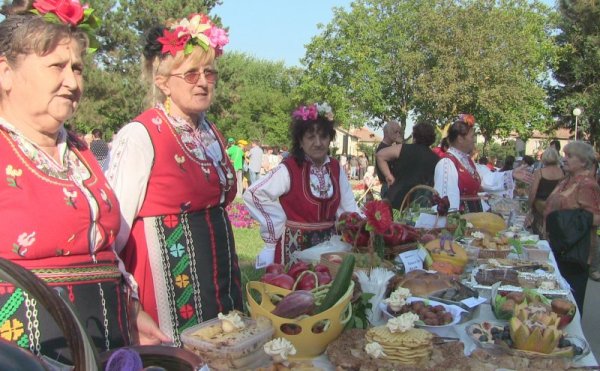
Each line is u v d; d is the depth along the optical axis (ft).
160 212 6.82
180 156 6.93
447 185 15.55
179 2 87.66
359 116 112.78
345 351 6.01
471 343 6.83
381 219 8.49
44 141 5.26
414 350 5.80
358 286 7.16
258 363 5.65
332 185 10.82
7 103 5.15
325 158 10.96
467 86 93.35
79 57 5.30
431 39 98.22
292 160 10.57
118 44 89.15
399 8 109.60
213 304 7.05
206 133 7.47
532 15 107.86
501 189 23.03
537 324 6.57
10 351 3.12
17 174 4.93
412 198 17.94
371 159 131.03
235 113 102.47
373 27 111.14
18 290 4.70
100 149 30.66
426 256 9.90
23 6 5.15
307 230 10.55
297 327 6.17
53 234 5.00
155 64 7.22
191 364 4.12
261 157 60.49
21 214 4.87
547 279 9.57
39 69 4.98
